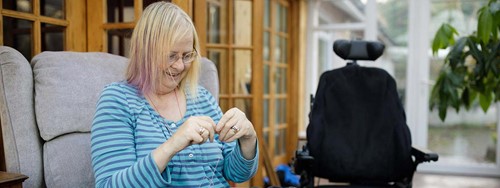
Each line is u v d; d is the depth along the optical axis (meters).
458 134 3.97
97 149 0.96
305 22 4.28
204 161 1.09
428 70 3.95
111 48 1.81
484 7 1.87
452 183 3.64
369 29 4.03
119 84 1.07
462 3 3.81
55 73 1.31
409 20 3.94
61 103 1.30
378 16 4.07
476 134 3.93
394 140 1.93
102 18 1.78
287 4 3.99
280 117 4.04
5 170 1.35
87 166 1.34
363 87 2.00
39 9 1.61
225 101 2.76
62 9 1.71
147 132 1.01
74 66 1.37
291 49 4.12
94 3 1.78
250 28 2.74
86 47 1.80
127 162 0.95
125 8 1.78
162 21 1.02
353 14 4.15
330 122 1.98
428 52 3.93
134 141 1.01
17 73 1.23
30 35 1.61
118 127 0.99
